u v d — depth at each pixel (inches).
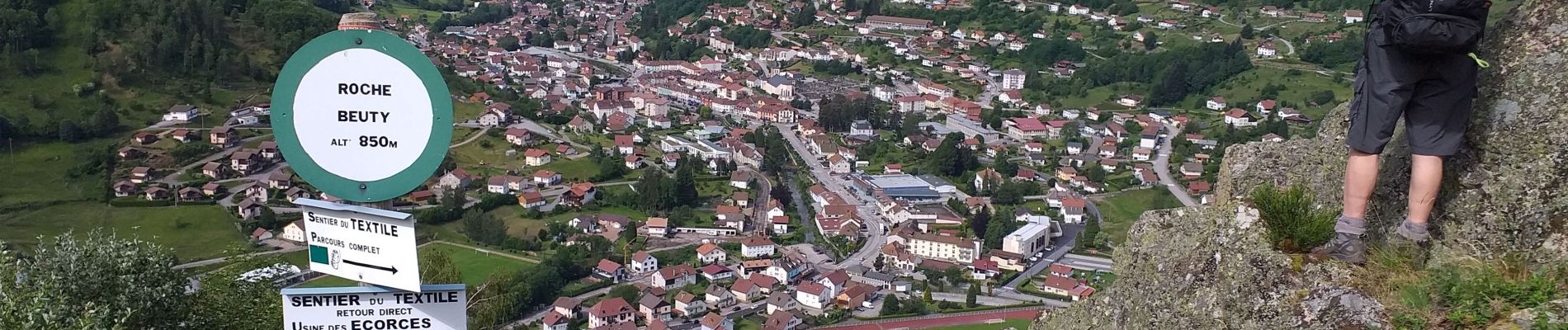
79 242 546.3
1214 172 3882.9
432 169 297.4
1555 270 262.4
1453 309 259.8
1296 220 298.2
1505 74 289.3
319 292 303.4
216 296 604.4
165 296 546.6
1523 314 248.5
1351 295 271.6
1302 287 284.8
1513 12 300.0
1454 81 271.9
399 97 292.2
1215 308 303.7
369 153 295.6
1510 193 278.2
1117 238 3117.6
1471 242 283.3
